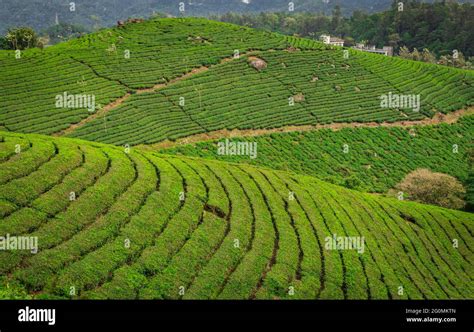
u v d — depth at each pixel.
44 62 87.00
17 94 74.44
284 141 76.88
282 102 88.12
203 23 120.88
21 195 29.31
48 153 34.88
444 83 111.06
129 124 72.81
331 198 44.72
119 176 35.03
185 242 31.03
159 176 37.66
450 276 39.44
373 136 83.31
